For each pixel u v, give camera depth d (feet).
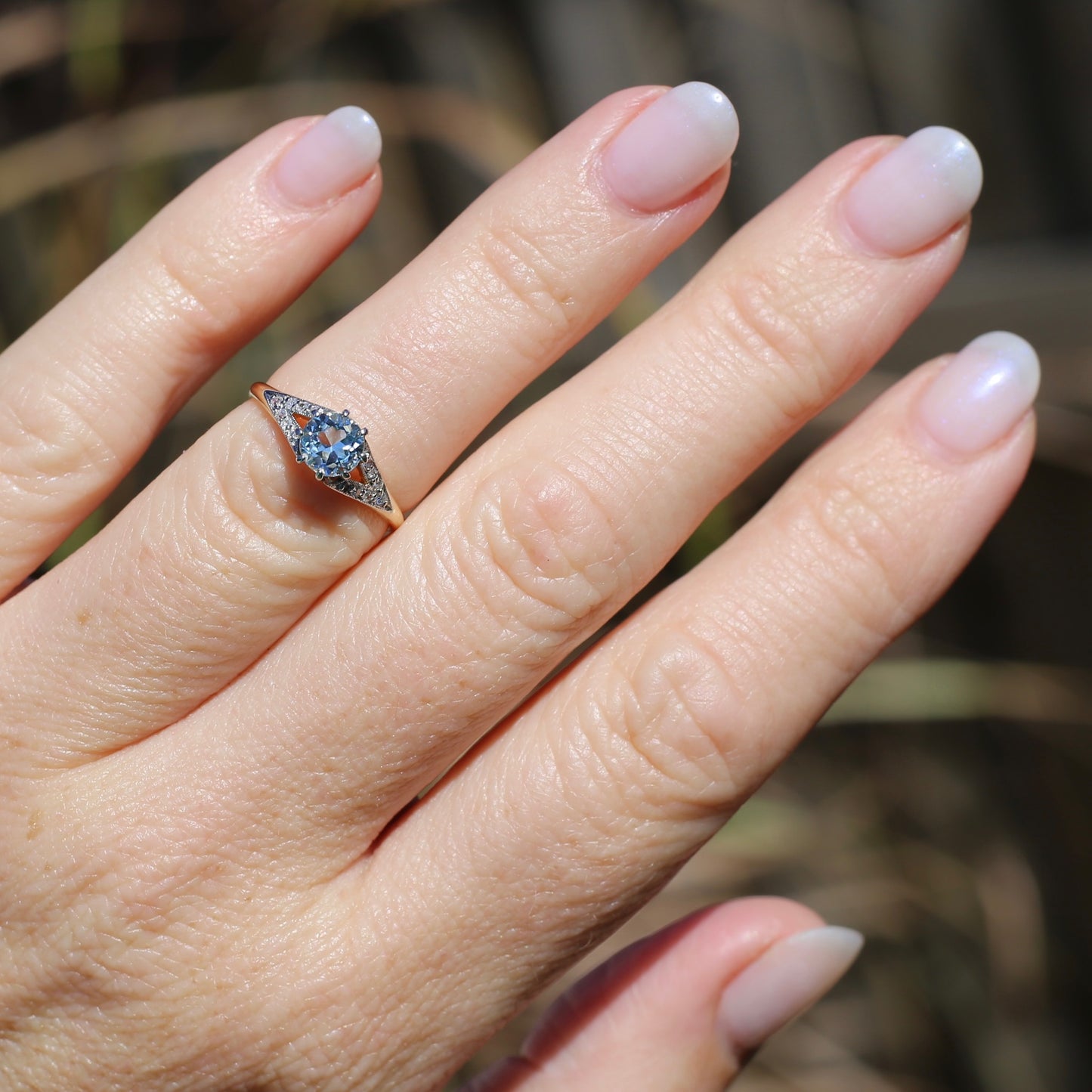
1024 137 1.10
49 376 0.74
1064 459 1.01
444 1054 0.74
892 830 1.14
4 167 0.99
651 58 1.13
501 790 0.73
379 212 1.13
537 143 1.14
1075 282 1.02
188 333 0.74
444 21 1.11
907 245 0.73
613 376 0.74
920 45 1.10
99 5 0.98
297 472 0.72
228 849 0.73
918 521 0.73
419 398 0.73
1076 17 1.05
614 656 0.74
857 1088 1.08
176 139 1.00
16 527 0.74
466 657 0.72
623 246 0.73
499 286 0.73
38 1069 0.73
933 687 1.02
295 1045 0.73
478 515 0.73
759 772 0.73
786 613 0.73
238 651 0.73
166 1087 0.73
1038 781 1.13
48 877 0.73
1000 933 1.08
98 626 0.73
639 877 0.73
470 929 0.73
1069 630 1.09
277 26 1.03
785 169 1.14
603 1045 0.78
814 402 0.74
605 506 0.73
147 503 0.73
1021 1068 1.08
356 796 0.73
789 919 0.78
